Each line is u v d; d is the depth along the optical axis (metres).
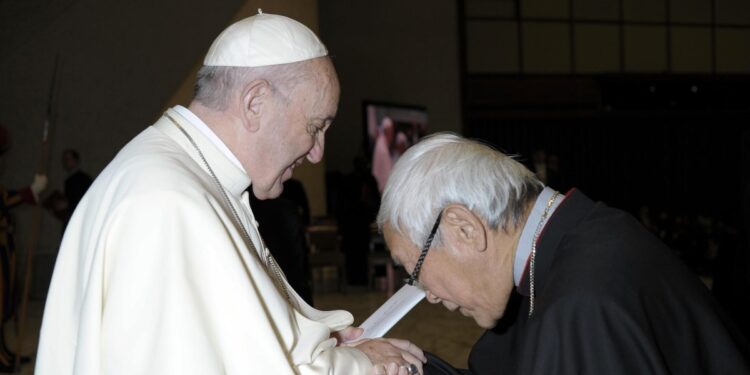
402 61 13.83
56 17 8.90
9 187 8.96
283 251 3.43
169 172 1.44
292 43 1.58
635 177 15.13
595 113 14.80
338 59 13.62
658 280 1.30
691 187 15.30
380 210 1.51
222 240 1.40
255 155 1.59
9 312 5.28
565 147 14.93
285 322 1.47
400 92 13.84
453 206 1.41
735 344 1.32
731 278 3.94
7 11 8.72
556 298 1.27
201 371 1.33
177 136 1.56
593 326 1.22
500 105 14.51
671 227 12.05
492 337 1.83
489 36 14.52
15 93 8.97
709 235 10.85
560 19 14.73
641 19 15.02
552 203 1.44
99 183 1.51
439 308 7.00
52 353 1.46
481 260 1.44
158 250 1.36
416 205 1.44
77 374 1.32
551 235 1.41
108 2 8.85
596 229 1.38
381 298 8.23
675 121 15.23
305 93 1.57
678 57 15.18
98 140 8.99
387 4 13.79
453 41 14.05
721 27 15.32
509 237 1.43
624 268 1.29
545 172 10.73
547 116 14.65
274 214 3.43
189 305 1.35
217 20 8.55
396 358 1.67
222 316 1.38
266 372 1.38
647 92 14.91
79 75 8.95
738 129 15.35
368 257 9.17
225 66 1.57
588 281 1.27
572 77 14.73
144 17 8.77
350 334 1.78
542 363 1.23
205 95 1.59
